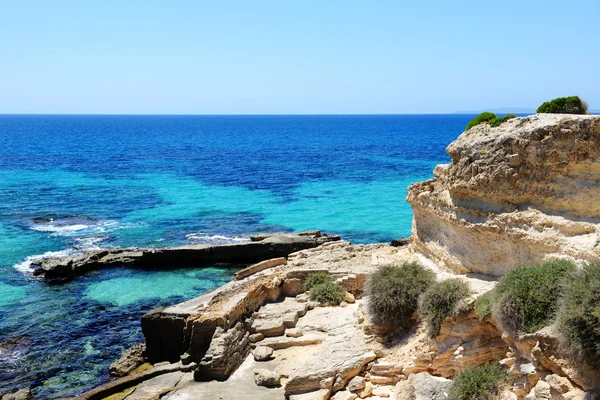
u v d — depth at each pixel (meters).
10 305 30.56
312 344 21.41
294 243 39.22
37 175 83.88
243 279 26.12
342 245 32.38
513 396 14.66
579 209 17.30
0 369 22.98
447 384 16.27
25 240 44.69
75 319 28.53
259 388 18.94
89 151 127.44
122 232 47.75
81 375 22.47
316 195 67.19
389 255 28.47
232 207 59.81
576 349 13.06
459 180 20.81
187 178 82.56
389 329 19.81
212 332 21.02
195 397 18.39
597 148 16.91
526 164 18.59
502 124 20.20
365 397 17.62
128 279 35.34
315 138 186.38
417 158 110.00
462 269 21.19
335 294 24.31
